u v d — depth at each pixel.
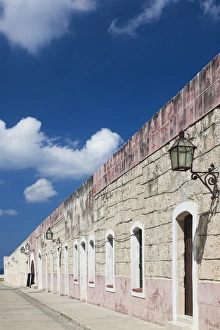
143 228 13.83
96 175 20.38
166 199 12.10
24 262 51.44
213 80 9.62
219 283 9.08
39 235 40.69
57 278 30.89
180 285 11.20
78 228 24.44
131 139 15.27
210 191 9.34
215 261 9.27
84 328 13.12
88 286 21.67
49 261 34.88
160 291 12.33
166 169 12.14
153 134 13.19
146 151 13.73
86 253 22.34
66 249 28.28
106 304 18.20
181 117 11.24
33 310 19.86
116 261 16.77
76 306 19.97
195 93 10.49
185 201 10.80
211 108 9.67
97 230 19.94
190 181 10.57
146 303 13.42
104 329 12.20
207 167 9.80
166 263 11.98
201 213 9.96
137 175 14.53
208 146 9.78
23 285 51.25
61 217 30.08
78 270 24.25
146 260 13.49
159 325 12.30
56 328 13.61
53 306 20.25
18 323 14.95
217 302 9.12
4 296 31.16
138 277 14.88
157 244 12.65
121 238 16.17
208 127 9.81
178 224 11.34
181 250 11.27
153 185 13.09
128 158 15.53
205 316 9.58
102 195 19.14
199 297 9.87
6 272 79.75
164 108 12.39
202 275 9.77
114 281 16.95
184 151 9.38
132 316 14.77
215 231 9.30
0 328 13.62
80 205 24.02
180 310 11.11
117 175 16.84
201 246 9.86
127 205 15.55
